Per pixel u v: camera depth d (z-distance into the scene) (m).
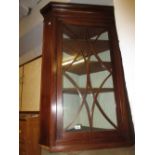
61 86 0.86
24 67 1.84
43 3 1.28
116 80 0.91
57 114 0.83
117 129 0.87
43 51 0.94
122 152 0.92
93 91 0.91
